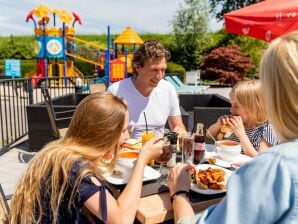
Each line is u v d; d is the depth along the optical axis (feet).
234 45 55.01
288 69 2.77
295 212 2.49
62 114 14.89
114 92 8.86
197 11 64.13
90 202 4.19
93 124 4.51
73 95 20.11
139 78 8.60
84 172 4.24
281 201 2.53
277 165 2.66
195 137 6.40
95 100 4.65
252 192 2.67
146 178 5.38
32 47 72.02
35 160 4.53
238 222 2.66
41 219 4.33
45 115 15.02
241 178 2.81
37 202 4.35
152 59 8.16
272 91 2.90
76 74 55.93
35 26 50.14
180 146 6.84
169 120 9.54
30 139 15.33
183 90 31.24
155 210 4.49
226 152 6.43
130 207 4.38
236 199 2.74
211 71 52.29
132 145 6.59
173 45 65.57
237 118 7.11
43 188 4.32
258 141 7.42
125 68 41.96
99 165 4.60
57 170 4.28
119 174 5.36
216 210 2.96
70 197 4.21
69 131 4.71
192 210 4.22
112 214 4.20
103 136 4.54
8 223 4.69
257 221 2.61
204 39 64.28
